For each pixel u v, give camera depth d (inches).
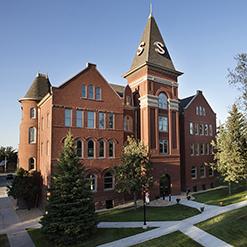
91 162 1243.2
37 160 1429.6
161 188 1480.1
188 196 1411.2
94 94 1302.9
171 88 1606.8
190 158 1776.6
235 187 1722.4
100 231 884.0
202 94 1946.4
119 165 1213.1
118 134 1357.0
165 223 946.1
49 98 1230.3
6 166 3351.4
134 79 1600.6
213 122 1993.1
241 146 1473.9
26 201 1291.8
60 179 852.6
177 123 1610.5
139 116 1520.7
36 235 882.1
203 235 806.5
